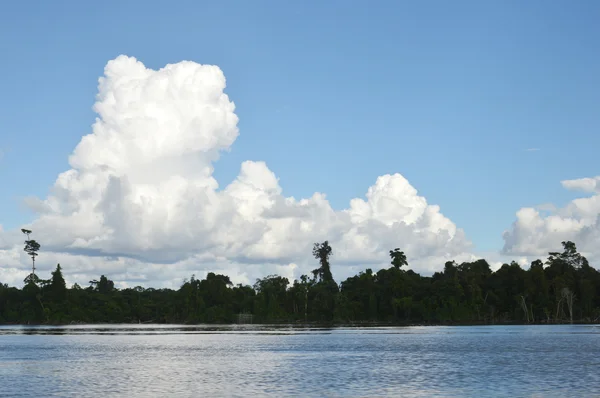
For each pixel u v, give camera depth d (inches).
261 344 4594.0
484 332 6422.2
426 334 6087.6
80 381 2389.3
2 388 2210.9
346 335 5994.1
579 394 1957.4
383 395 1980.8
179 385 2249.0
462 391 2047.2
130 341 5196.9
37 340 5467.5
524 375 2442.2
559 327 7716.5
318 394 2012.8
